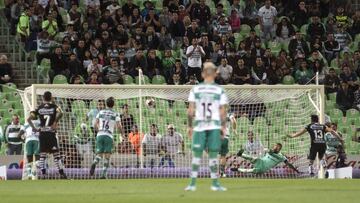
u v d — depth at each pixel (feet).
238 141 242.99
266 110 247.50
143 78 259.19
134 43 280.51
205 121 135.44
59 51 269.03
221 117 135.85
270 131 246.68
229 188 149.28
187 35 286.66
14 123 234.17
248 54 281.33
